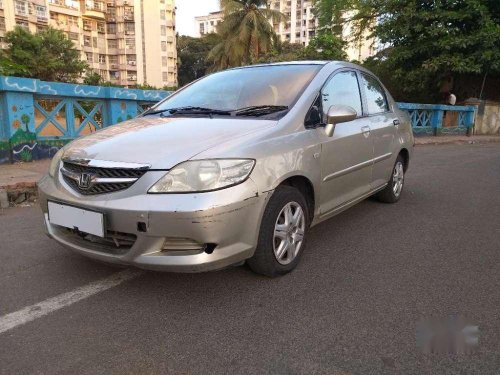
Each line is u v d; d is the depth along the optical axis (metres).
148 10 76.44
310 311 2.63
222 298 2.78
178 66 79.12
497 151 11.91
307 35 119.75
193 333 2.40
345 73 4.07
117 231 2.54
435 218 4.64
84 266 3.29
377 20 21.00
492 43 16.09
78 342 2.31
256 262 2.89
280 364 2.13
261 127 2.97
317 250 3.65
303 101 3.33
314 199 3.30
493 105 19.52
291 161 2.95
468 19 17.05
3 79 6.52
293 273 3.16
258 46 32.22
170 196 2.44
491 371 2.09
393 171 4.97
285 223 3.00
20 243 3.80
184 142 2.72
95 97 7.93
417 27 17.22
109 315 2.58
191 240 2.48
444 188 6.28
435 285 3.00
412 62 18.88
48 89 7.13
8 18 56.09
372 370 2.09
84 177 2.68
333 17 22.59
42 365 2.12
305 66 3.83
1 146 6.76
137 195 2.49
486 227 4.34
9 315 2.58
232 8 32.16
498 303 2.74
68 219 2.74
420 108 15.70
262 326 2.46
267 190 2.71
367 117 4.29
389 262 3.40
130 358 2.18
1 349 2.25
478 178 7.18
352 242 3.86
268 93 3.51
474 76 19.58
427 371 2.09
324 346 2.28
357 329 2.44
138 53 77.44
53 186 2.91
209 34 37.75
